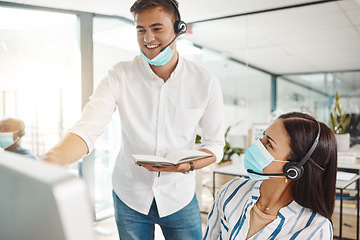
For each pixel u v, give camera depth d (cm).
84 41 319
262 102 366
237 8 323
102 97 125
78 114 325
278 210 96
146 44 116
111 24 362
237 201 107
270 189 96
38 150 405
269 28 348
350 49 313
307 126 88
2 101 396
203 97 131
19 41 386
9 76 391
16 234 24
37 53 383
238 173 260
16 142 253
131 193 130
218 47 390
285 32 343
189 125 131
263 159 91
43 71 385
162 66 125
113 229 319
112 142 422
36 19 326
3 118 252
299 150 87
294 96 345
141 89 127
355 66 312
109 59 424
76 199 22
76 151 103
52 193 21
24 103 398
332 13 313
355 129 301
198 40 400
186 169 115
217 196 114
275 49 353
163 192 128
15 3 279
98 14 328
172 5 115
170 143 129
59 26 352
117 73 128
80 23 315
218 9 327
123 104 129
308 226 89
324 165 87
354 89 311
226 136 390
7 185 24
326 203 88
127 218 131
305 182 88
